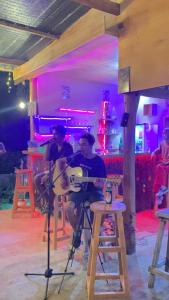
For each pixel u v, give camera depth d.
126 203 3.21
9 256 3.11
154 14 2.79
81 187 2.98
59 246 3.39
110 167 4.56
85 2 2.89
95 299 2.26
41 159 4.78
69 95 6.39
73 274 2.69
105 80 6.42
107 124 6.82
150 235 3.78
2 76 7.18
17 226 4.17
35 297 2.33
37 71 5.02
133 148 3.24
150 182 5.12
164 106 6.29
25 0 3.18
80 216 2.79
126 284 2.29
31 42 4.33
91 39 3.43
